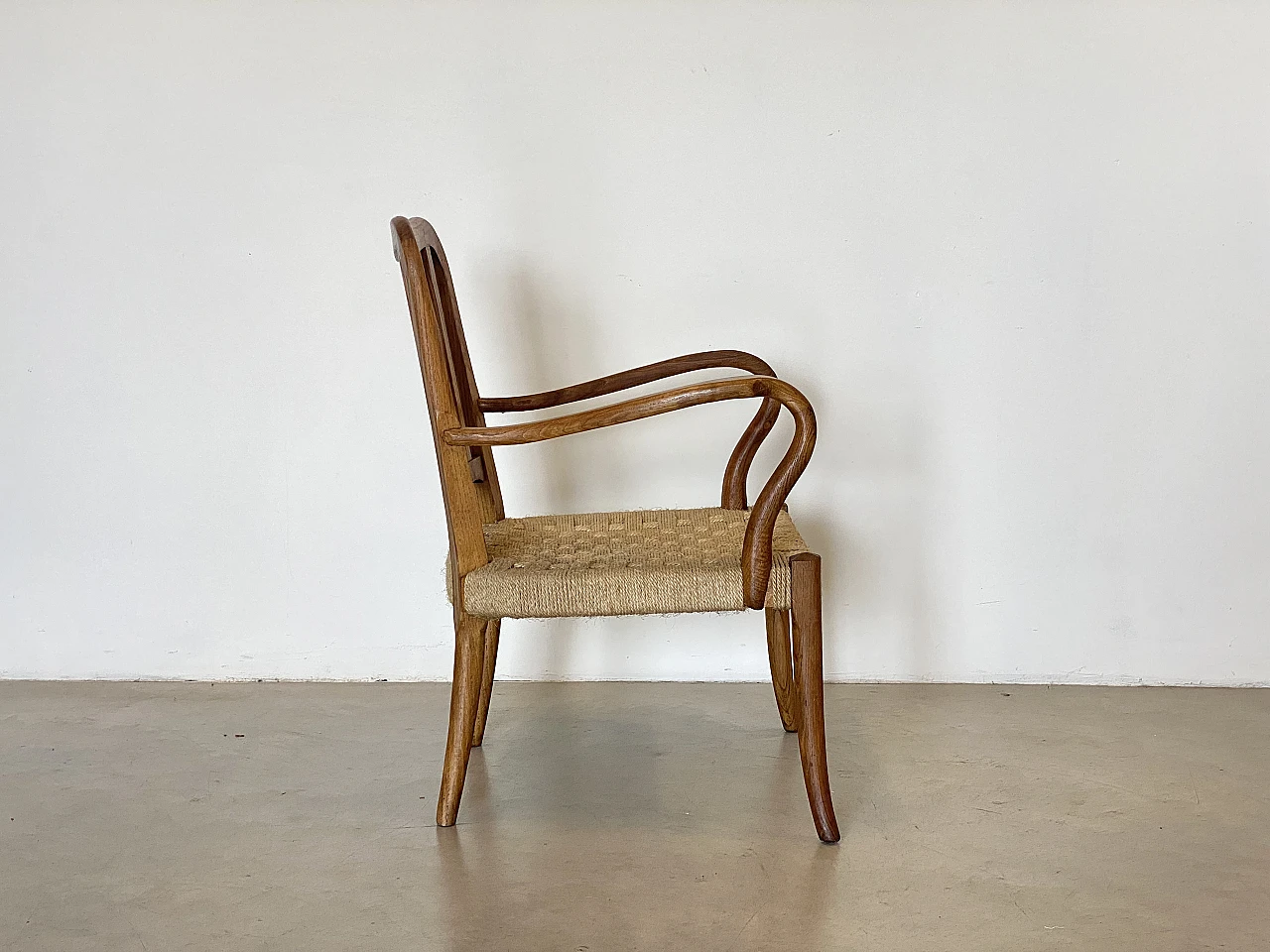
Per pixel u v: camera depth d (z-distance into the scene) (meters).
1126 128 2.09
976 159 2.12
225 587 2.33
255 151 2.21
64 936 1.36
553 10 2.15
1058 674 2.24
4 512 2.34
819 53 2.12
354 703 2.19
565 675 2.30
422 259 1.52
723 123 2.15
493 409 1.92
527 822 1.65
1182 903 1.39
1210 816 1.63
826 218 2.15
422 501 2.28
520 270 2.21
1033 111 2.10
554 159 2.18
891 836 1.58
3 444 2.32
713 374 2.20
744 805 1.69
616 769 1.84
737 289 2.18
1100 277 2.13
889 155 2.13
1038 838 1.57
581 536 1.75
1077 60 2.09
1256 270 2.11
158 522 2.32
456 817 1.66
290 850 1.58
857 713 2.08
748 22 2.12
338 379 2.25
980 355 2.17
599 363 2.22
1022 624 2.23
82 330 2.28
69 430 2.31
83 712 2.17
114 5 2.20
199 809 1.72
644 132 2.16
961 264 2.14
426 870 1.51
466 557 1.55
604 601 1.51
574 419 1.48
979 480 2.20
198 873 1.52
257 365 2.26
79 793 1.78
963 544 2.22
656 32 2.14
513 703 2.18
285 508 2.30
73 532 2.34
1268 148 2.08
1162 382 2.15
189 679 2.36
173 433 2.29
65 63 2.21
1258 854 1.51
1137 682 2.22
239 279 2.24
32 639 2.37
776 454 2.22
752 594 1.49
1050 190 2.12
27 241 2.26
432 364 1.52
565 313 2.21
